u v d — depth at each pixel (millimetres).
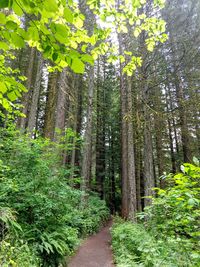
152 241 4684
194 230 2172
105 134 23734
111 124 21734
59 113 10242
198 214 2002
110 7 2766
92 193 17328
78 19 2340
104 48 2963
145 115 9219
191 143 12211
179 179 2018
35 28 1273
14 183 4844
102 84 20797
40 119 17344
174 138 15359
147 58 8883
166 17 8953
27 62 13195
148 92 9562
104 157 22906
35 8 1215
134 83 10625
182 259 2150
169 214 2406
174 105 12234
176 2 9281
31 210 5254
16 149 5777
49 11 1211
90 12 9828
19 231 4594
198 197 2008
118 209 21938
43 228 5262
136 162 16734
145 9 7727
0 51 4043
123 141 16000
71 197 6344
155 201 2551
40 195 5094
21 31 1283
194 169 1921
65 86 10523
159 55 9000
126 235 7660
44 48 1365
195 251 1955
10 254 3621
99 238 9719
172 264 2299
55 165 6441
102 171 22406
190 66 9727
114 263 6238
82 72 1435
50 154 6266
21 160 5645
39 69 10039
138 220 9617
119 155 22438
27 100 11461
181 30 9125
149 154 9375
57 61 1431
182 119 10945
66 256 6008
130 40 8414
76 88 14312
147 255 4562
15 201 5121
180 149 15250
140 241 6383
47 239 4945
